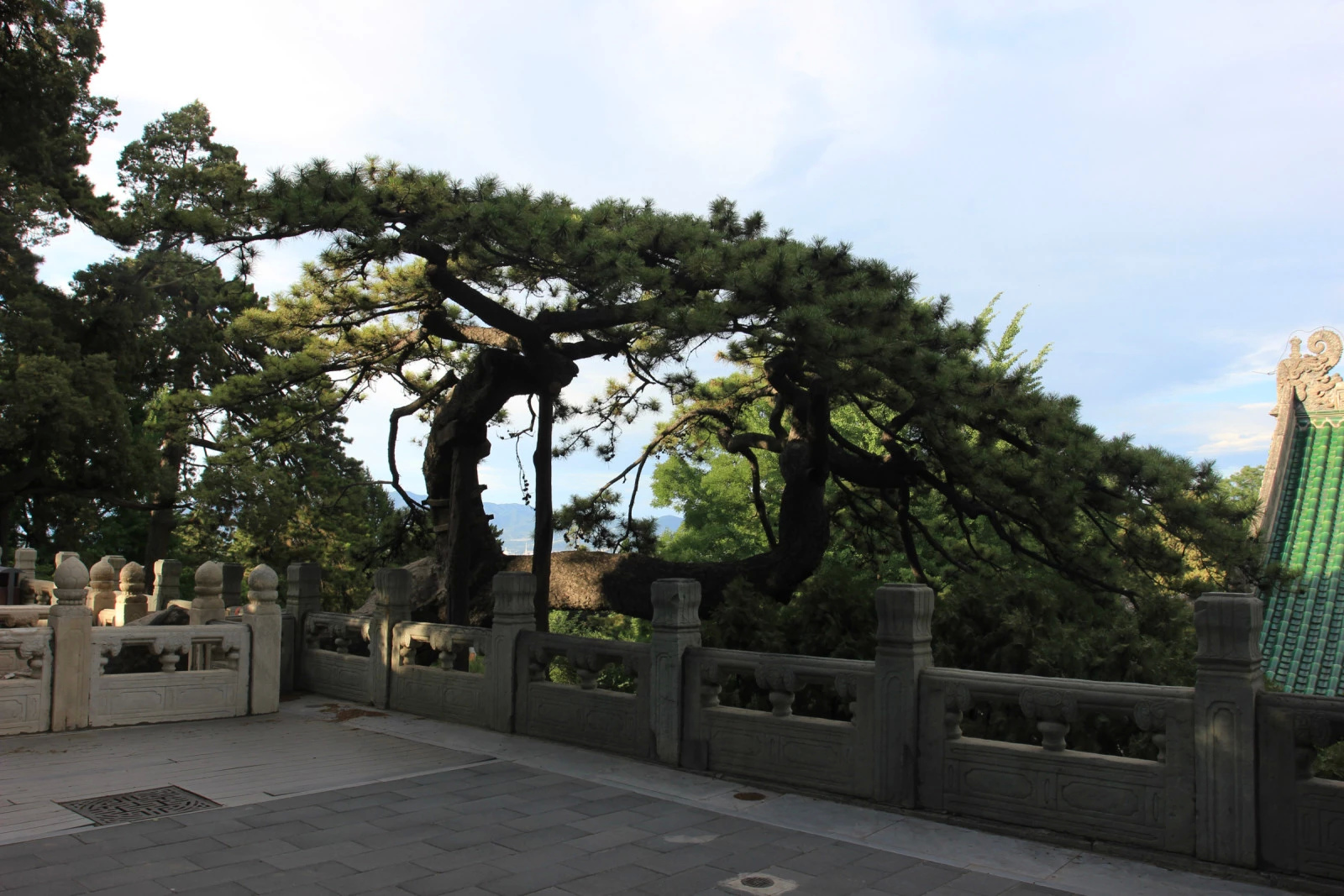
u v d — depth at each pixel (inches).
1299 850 177.6
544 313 384.5
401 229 337.4
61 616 322.3
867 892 175.6
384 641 382.9
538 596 414.0
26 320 805.2
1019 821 212.7
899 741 231.3
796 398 399.9
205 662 360.2
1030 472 350.9
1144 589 369.7
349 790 245.9
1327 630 590.9
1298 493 694.5
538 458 422.0
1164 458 350.3
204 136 1171.3
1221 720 187.2
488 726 335.0
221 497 791.7
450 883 176.6
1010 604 323.3
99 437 806.5
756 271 306.2
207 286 979.9
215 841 199.9
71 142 924.6
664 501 929.5
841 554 650.8
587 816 224.2
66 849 192.5
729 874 184.2
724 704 338.3
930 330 323.0
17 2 789.9
